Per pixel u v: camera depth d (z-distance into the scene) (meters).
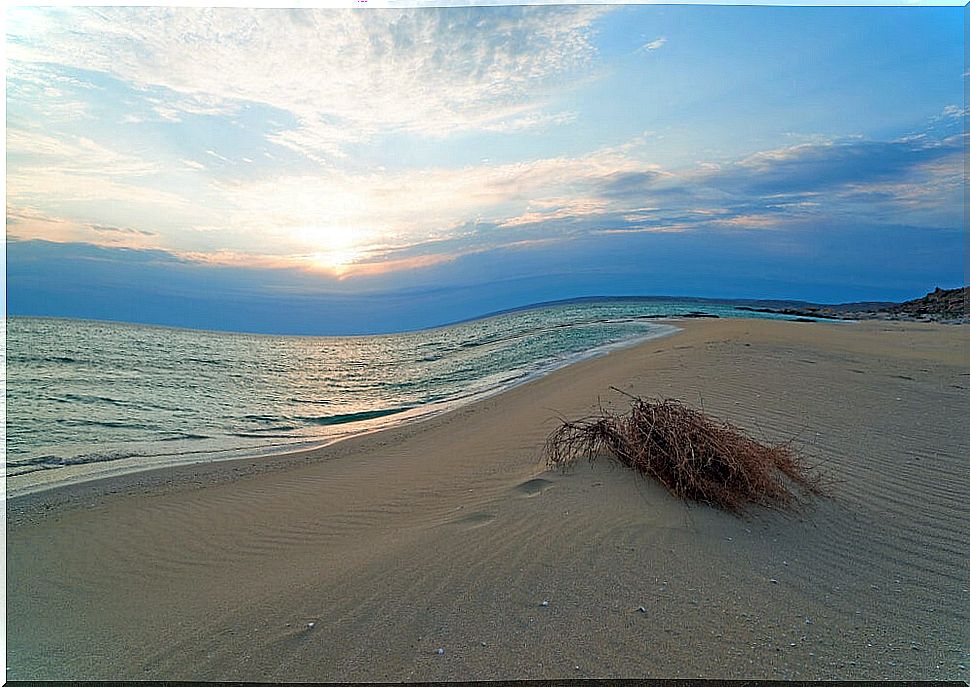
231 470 8.16
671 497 4.73
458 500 5.40
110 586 4.15
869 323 29.91
